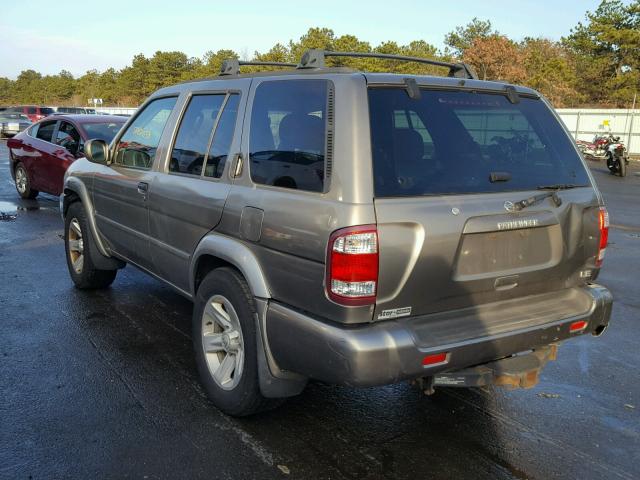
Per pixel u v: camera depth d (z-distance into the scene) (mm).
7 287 6281
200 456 3285
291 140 3254
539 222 3334
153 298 6008
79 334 5016
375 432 3602
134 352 4668
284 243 3117
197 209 3885
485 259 3180
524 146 3590
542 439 3576
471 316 3207
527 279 3373
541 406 4004
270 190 3305
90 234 5723
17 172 12227
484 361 3141
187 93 4418
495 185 3301
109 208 5320
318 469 3201
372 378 2812
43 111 36656
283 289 3170
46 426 3553
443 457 3354
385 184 2920
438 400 4043
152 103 4949
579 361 4789
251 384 3430
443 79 3395
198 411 3773
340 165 2916
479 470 3238
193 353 4672
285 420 3705
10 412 3709
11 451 3287
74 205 6020
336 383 2912
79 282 6105
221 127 3895
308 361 3021
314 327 2953
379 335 2830
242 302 3432
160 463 3211
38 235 8914
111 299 5949
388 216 2846
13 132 32219
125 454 3287
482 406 3980
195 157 4090
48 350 4672
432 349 2912
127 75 73875
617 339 5285
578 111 31766
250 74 3846
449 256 3016
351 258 2789
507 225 3191
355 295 2803
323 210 2918
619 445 3531
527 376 3238
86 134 9953
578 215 3543
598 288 3703
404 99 3174
